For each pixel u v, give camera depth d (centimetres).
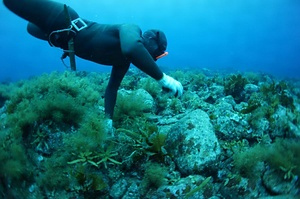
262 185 276
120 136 329
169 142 323
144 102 474
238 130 360
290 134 386
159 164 297
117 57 323
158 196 263
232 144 338
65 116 333
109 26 310
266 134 368
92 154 294
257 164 285
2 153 290
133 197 270
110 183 280
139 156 298
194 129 313
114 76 376
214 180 293
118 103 433
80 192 268
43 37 353
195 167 285
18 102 421
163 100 532
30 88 435
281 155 287
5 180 277
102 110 418
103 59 324
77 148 289
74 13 306
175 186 267
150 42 309
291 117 425
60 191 271
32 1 283
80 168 274
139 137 321
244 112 399
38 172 294
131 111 432
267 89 511
